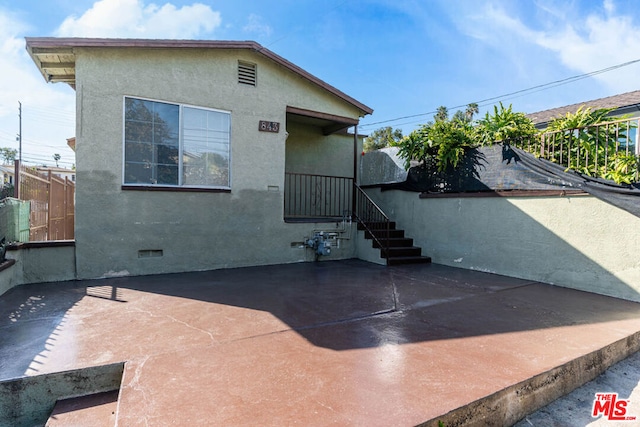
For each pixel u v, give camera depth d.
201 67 6.10
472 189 6.75
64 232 8.08
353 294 4.64
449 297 4.57
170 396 2.05
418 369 2.46
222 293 4.58
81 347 2.75
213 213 6.26
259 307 3.96
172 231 5.89
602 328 3.41
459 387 2.19
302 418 1.85
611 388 2.69
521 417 2.29
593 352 2.84
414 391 2.14
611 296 4.70
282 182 7.01
